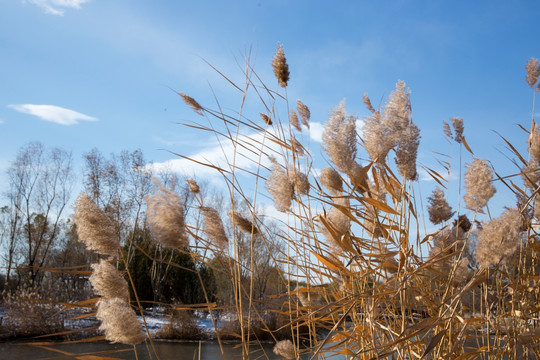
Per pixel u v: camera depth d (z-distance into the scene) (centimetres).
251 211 246
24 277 3039
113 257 203
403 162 222
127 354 1350
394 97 218
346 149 218
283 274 263
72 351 1379
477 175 223
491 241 188
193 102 267
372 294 211
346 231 234
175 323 1702
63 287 2209
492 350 249
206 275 2512
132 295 2342
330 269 254
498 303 254
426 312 246
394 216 249
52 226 3372
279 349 248
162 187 205
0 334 1545
